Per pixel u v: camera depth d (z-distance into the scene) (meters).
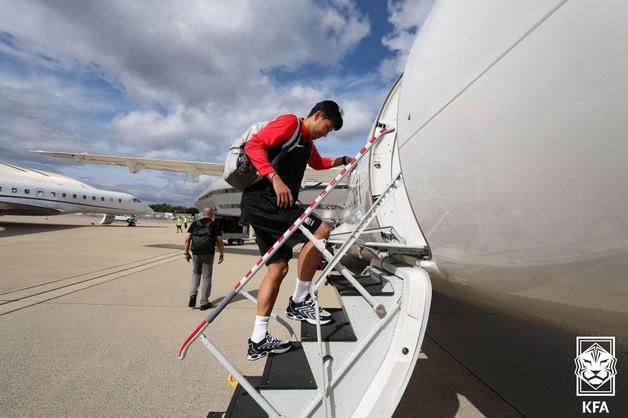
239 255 12.67
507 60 1.21
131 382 2.63
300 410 1.58
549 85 1.06
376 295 1.86
